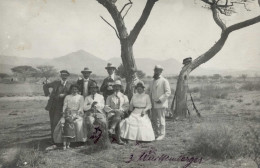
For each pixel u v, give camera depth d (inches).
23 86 1391.5
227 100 631.8
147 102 300.4
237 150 217.6
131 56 364.2
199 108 517.3
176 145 260.1
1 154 232.1
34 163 216.2
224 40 423.5
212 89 885.8
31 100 913.5
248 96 681.6
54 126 287.4
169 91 302.8
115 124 278.4
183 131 317.7
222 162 205.0
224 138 222.7
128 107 302.7
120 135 283.3
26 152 237.9
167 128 344.5
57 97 291.0
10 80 1499.8
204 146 227.5
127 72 367.2
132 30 361.1
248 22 403.2
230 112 447.8
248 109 477.1
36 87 1416.1
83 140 272.4
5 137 317.1
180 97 412.2
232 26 412.8
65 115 272.5
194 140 244.7
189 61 422.9
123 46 364.5
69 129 260.8
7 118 490.3
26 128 384.5
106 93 324.2
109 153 242.8
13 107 695.1
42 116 518.6
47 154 242.8
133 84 362.6
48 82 299.4
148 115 320.5
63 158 230.7
